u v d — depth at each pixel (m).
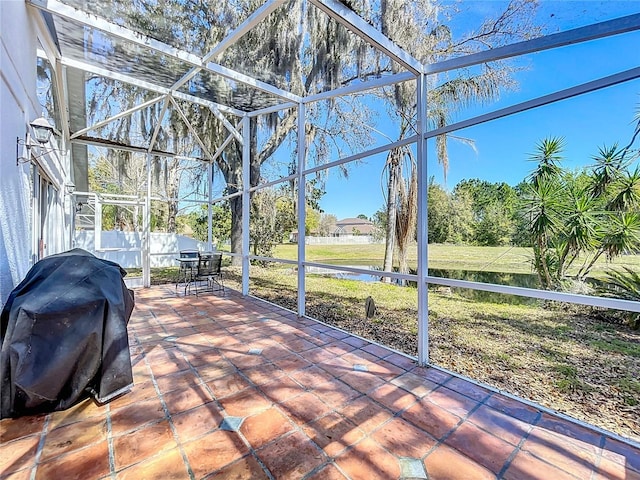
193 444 1.81
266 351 3.24
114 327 2.34
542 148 3.23
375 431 1.93
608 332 3.50
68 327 2.15
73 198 7.63
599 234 2.89
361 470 1.61
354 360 3.02
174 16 3.08
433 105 5.72
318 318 4.75
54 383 2.09
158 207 14.92
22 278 2.63
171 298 5.82
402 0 5.14
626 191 2.68
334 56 6.21
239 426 1.98
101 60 4.15
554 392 2.47
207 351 3.23
